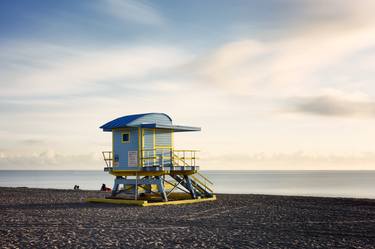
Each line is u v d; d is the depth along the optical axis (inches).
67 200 1317.7
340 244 576.1
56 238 626.2
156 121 1246.9
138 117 1205.7
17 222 797.9
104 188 1919.3
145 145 1200.2
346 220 817.5
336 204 1138.0
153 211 983.0
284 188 5255.9
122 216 888.3
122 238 626.2
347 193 3981.3
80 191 1835.6
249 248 552.7
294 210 991.0
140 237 633.6
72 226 746.2
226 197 1387.8
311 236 638.5
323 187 5782.5
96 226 745.0
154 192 1283.2
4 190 1909.4
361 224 763.4
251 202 1200.2
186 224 767.7
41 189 2011.6
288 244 577.3
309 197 1387.8
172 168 1201.4
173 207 1073.5
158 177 1236.5
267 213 933.2
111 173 1273.4
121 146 1240.2
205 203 1176.8
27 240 609.9
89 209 1032.2
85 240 610.9
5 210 1017.5
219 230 697.6
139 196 1314.0
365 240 605.3
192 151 1289.4
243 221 805.9
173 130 1279.5
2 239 617.0
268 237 630.5
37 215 911.7
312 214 911.0
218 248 554.3
